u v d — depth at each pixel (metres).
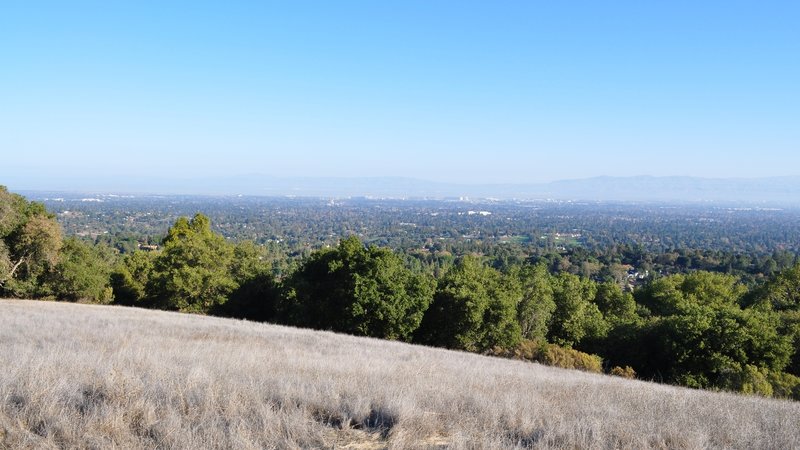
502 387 10.35
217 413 6.07
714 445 6.55
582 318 38.12
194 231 47.97
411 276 33.94
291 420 5.97
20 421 5.46
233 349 13.53
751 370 22.88
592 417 7.25
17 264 37.50
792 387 21.48
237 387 7.15
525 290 38.00
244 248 42.59
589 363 25.86
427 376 10.91
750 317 27.06
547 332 38.84
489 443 5.63
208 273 38.59
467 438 5.73
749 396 14.15
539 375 14.38
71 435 5.20
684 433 6.77
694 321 27.75
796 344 29.61
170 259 40.38
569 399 9.48
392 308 31.50
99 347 11.70
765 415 9.12
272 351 14.01
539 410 7.64
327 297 34.00
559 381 12.77
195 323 22.23
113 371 7.25
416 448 5.54
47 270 39.75
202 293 39.16
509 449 5.54
